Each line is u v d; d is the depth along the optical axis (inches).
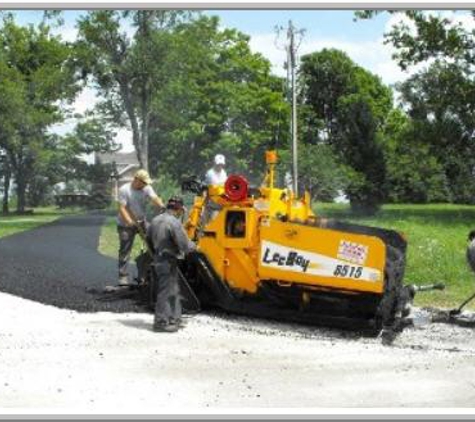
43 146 2146.9
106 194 2365.9
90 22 1569.9
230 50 2167.8
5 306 415.2
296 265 385.1
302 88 2445.9
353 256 371.6
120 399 262.1
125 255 458.3
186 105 1806.1
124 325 377.4
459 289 516.7
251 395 267.1
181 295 407.5
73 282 491.5
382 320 372.8
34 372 292.7
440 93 1667.1
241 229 400.5
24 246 732.0
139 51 1566.2
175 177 2047.2
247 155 2097.7
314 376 290.8
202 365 305.3
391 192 2098.9
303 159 1550.2
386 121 2620.6
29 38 2086.6
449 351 335.3
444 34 1606.8
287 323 397.4
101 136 2418.8
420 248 650.8
